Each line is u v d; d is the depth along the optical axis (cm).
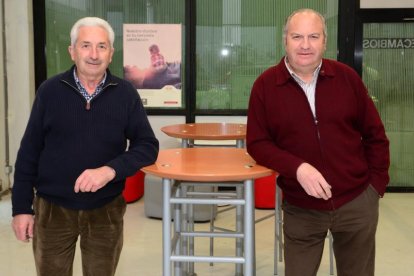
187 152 253
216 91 594
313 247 208
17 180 189
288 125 201
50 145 186
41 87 187
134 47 585
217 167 208
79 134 184
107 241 194
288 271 210
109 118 187
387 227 449
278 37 584
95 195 188
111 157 190
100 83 189
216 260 211
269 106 204
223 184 242
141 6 581
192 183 242
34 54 582
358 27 571
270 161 200
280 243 350
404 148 588
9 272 342
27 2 557
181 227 275
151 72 588
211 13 582
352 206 200
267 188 502
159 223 463
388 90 581
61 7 583
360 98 205
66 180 185
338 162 198
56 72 590
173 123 595
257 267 358
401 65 577
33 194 193
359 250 208
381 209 512
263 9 581
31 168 190
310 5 577
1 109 552
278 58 588
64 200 187
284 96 201
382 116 585
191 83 588
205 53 589
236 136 334
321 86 199
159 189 470
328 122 198
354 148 203
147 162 194
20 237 191
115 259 198
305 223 204
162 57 586
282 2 579
